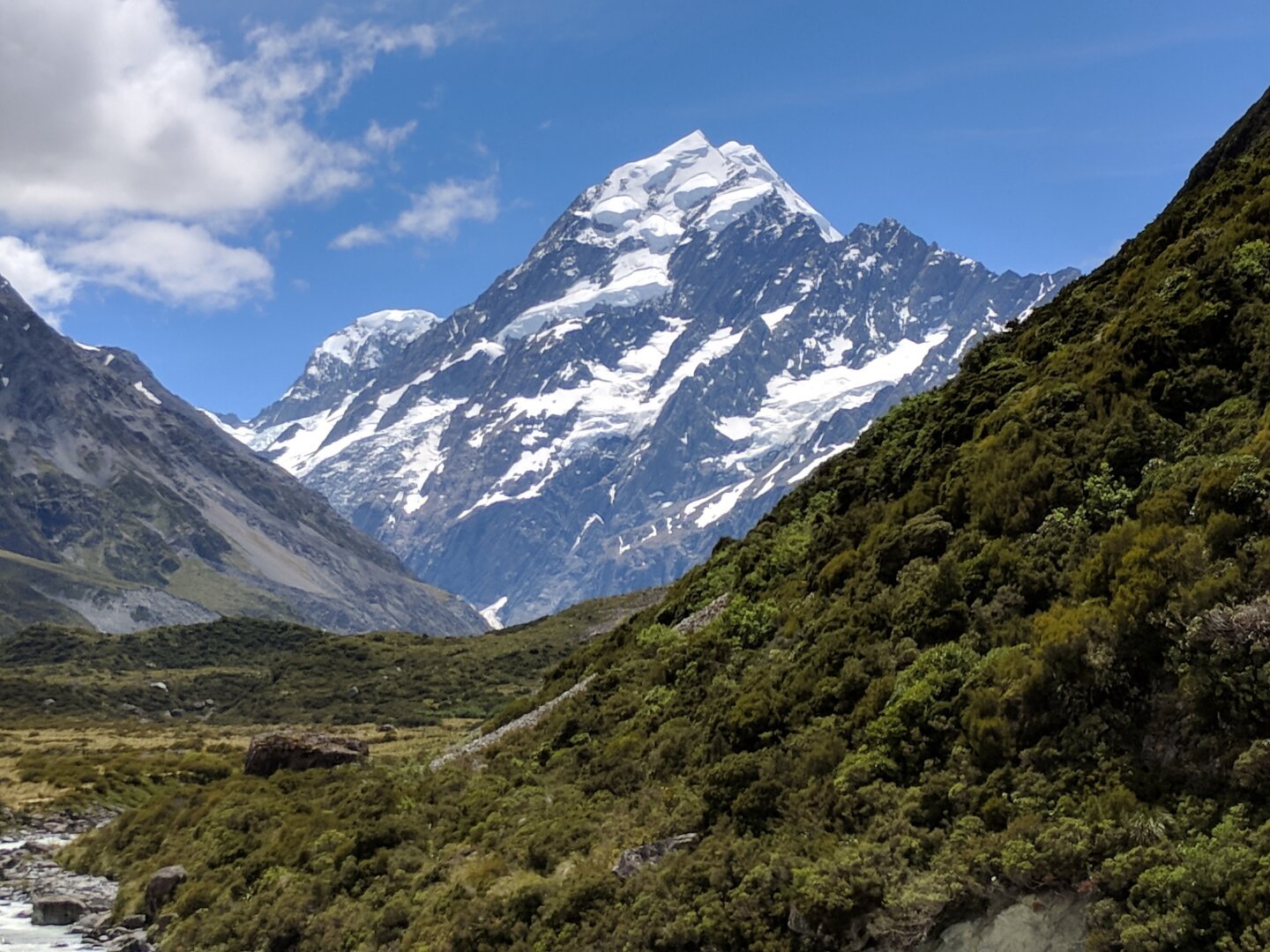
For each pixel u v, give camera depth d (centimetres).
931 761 2705
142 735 13038
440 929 3409
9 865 6103
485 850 3916
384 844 4347
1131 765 2311
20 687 18538
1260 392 3247
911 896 2325
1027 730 2558
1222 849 1989
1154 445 3303
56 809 7669
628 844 3338
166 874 4975
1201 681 2264
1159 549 2620
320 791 5778
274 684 18875
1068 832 2211
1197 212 4572
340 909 4000
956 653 2936
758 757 3170
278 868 4559
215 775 9006
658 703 4488
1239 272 3694
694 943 2669
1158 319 3747
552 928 3048
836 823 2736
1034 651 2669
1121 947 1998
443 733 11844
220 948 4094
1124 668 2436
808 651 3684
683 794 3444
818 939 2466
